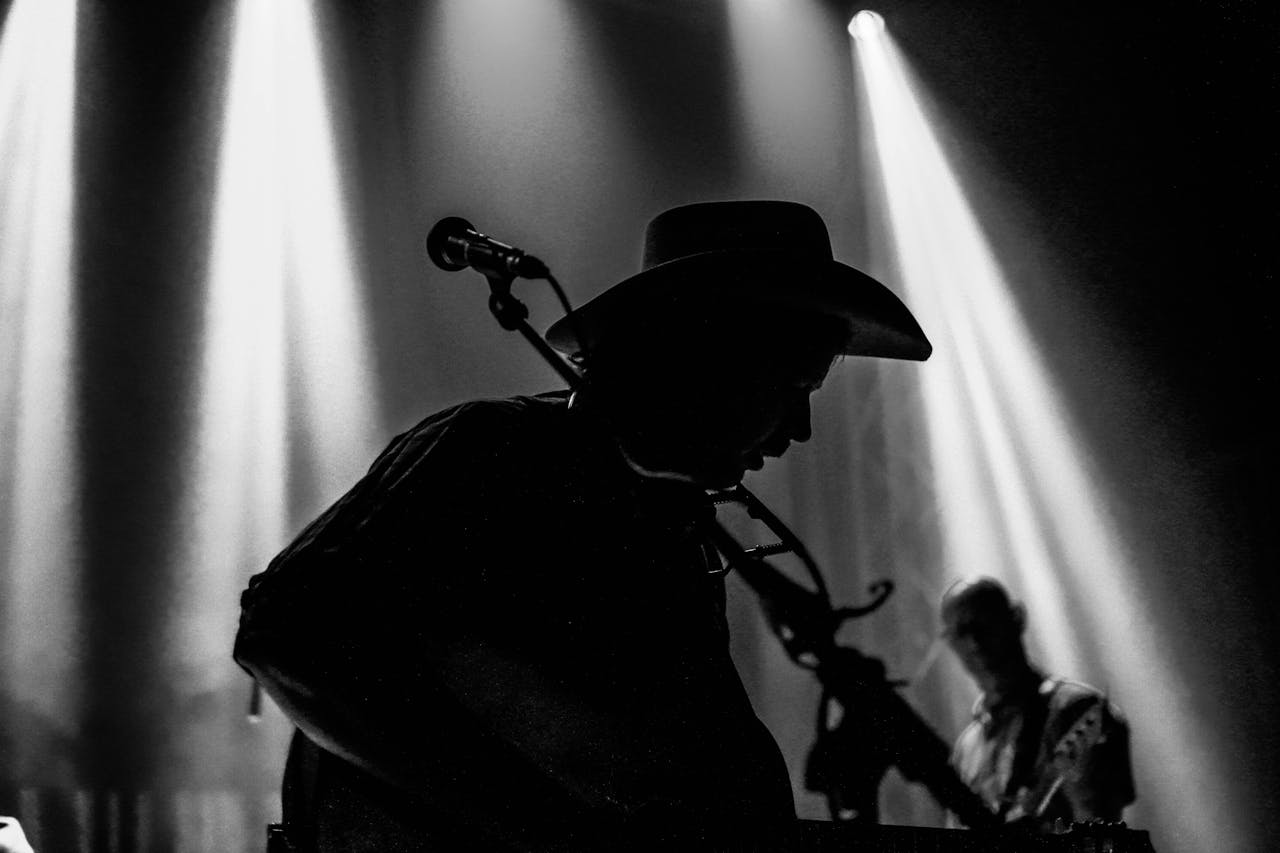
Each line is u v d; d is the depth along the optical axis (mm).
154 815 8070
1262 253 7727
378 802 1400
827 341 1750
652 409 1639
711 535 1678
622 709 1499
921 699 9117
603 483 1552
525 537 1459
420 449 1447
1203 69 7543
